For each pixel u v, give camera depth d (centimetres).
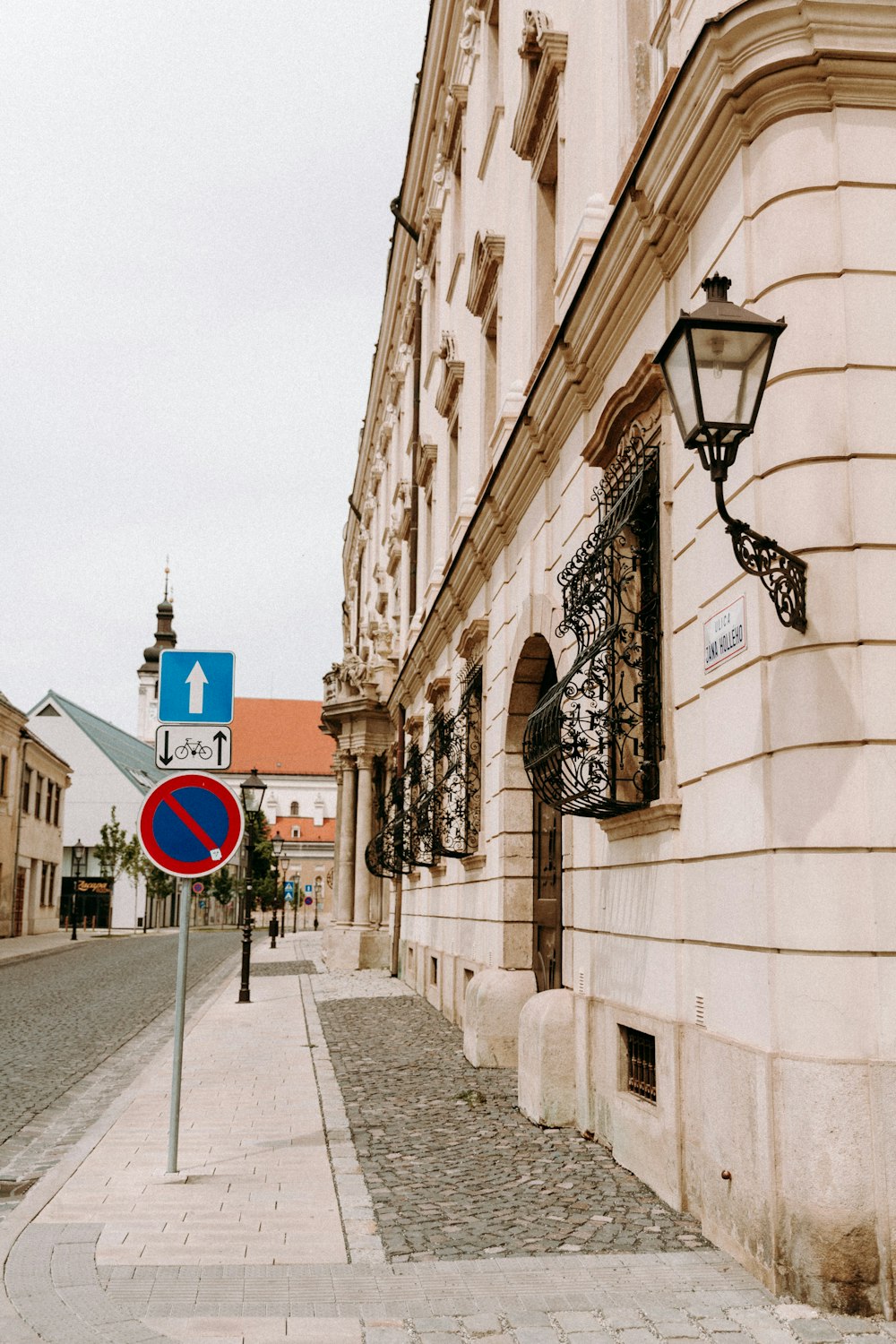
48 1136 862
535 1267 529
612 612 767
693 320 492
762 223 564
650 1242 571
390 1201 646
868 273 542
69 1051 1306
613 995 779
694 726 641
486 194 1471
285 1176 694
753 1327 458
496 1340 443
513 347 1280
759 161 567
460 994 1497
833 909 500
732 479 586
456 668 1653
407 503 2461
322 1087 1019
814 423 534
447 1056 1213
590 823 848
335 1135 812
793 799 516
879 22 541
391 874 2434
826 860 504
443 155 1902
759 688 545
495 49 1498
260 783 1919
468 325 1636
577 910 874
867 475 528
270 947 3931
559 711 795
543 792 853
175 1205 627
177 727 732
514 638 1159
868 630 517
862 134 551
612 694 731
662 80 836
